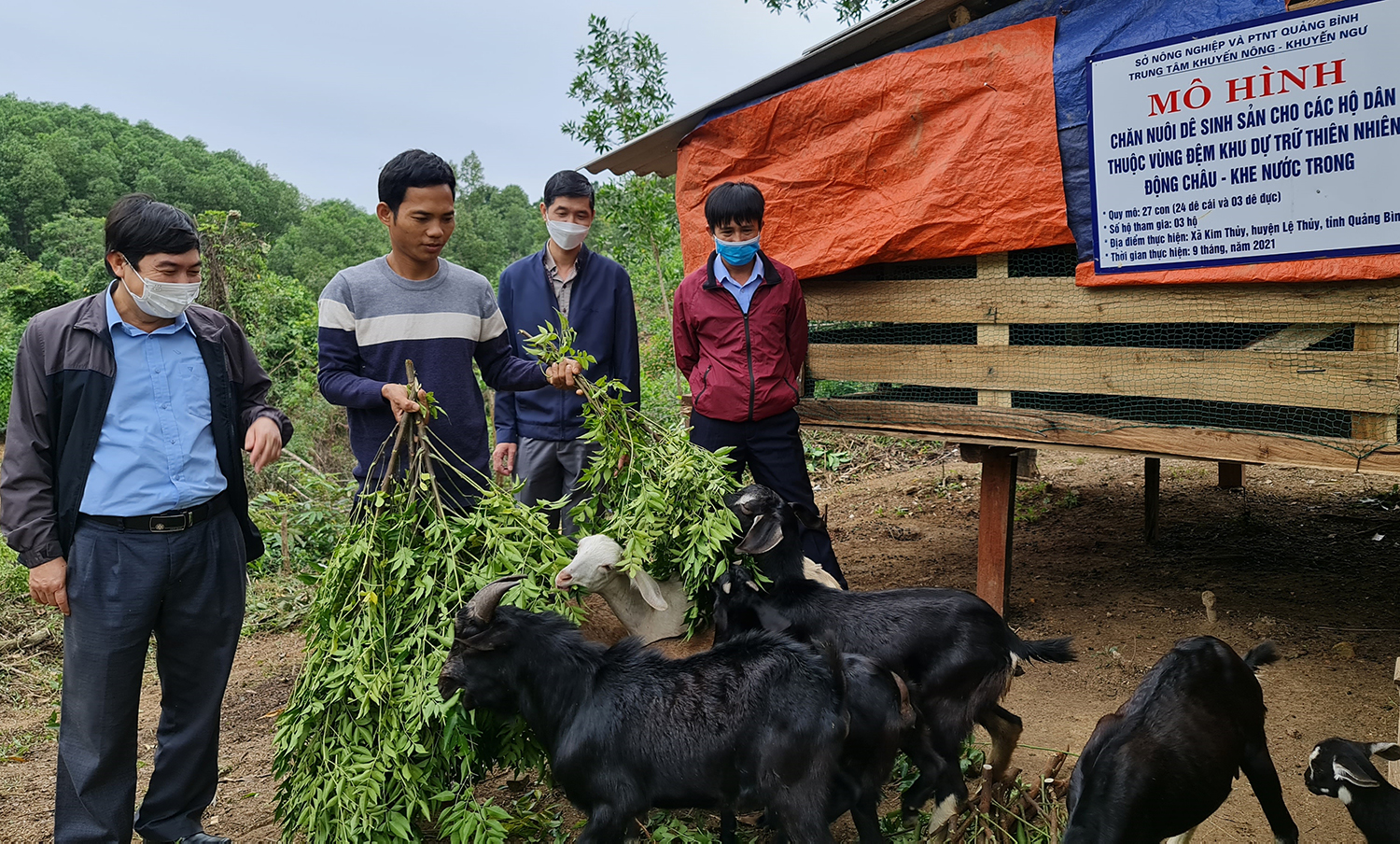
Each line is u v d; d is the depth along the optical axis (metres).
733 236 5.41
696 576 4.20
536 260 5.81
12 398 3.63
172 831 3.98
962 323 5.89
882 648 4.04
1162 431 5.10
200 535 3.84
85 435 3.63
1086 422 5.35
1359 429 4.50
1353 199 4.31
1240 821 4.02
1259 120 4.51
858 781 3.50
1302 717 4.80
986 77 5.38
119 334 3.70
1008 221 5.38
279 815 4.07
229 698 6.07
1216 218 4.70
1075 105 5.08
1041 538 7.87
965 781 4.27
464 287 4.50
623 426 4.47
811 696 3.36
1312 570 6.71
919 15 5.67
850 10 12.73
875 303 6.11
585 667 3.55
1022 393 5.80
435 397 4.32
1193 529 7.76
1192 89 4.68
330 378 4.28
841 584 5.74
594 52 13.79
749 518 4.34
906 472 10.25
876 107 5.81
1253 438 4.80
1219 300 4.82
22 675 6.61
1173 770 3.31
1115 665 5.48
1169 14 4.77
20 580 8.12
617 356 5.91
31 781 5.05
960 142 5.49
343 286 4.35
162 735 4.00
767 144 6.33
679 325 5.80
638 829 3.88
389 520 4.04
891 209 5.82
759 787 3.40
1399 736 4.23
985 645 3.98
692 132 6.68
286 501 9.02
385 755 3.66
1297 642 5.59
